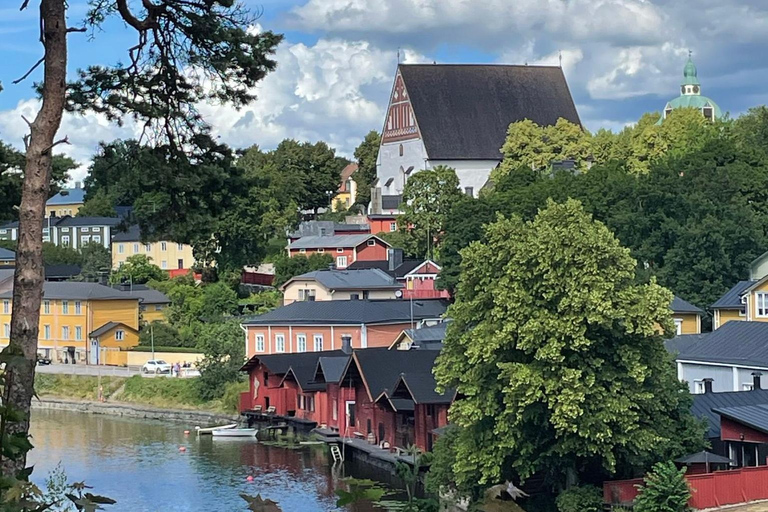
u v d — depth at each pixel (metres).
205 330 116.69
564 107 195.12
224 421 90.62
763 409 48.22
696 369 66.00
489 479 45.97
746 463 48.28
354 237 151.50
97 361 118.88
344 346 88.06
